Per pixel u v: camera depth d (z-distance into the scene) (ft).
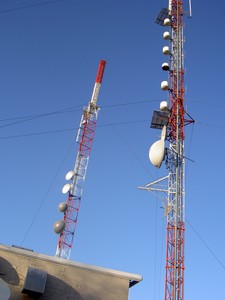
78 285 75.77
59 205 131.34
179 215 100.12
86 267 78.07
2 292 60.49
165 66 125.49
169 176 105.19
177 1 139.74
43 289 70.64
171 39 132.67
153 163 104.47
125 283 78.23
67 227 157.48
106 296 75.87
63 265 77.25
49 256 77.05
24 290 70.03
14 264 73.82
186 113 117.91
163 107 116.98
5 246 75.05
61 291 74.23
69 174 170.09
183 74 125.59
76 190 167.32
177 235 96.94
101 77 194.80
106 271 78.74
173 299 88.02
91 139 181.27
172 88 122.52
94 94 192.34
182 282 91.61
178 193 102.47
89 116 186.19
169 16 137.28
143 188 104.94
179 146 110.52
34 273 71.20
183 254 95.45
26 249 79.30
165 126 109.09
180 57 128.47
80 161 174.60
